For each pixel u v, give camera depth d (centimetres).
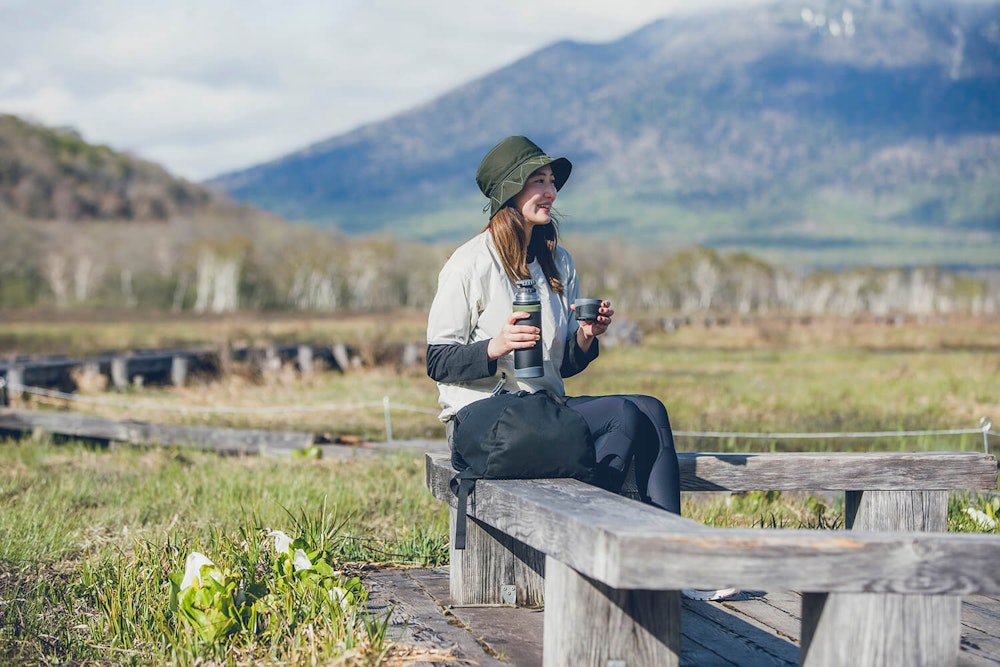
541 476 371
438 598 435
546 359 423
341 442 1023
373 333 3341
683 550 271
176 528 566
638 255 14338
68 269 9912
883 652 280
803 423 1230
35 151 12731
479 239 425
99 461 929
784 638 385
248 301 10206
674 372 2098
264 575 426
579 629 307
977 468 461
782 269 14762
